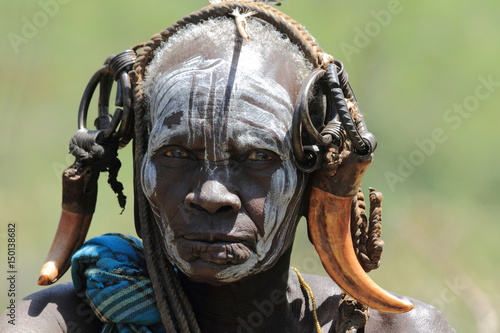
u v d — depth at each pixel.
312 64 11.23
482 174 30.97
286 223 10.98
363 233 11.59
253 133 10.56
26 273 25.08
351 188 11.09
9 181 28.38
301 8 33.09
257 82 10.70
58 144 30.00
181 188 10.62
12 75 30.56
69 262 11.86
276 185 10.71
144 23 33.78
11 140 29.34
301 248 27.23
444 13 33.25
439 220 29.22
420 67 32.47
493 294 26.14
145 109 11.27
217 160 10.54
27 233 26.78
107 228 26.80
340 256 11.32
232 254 10.51
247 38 10.80
